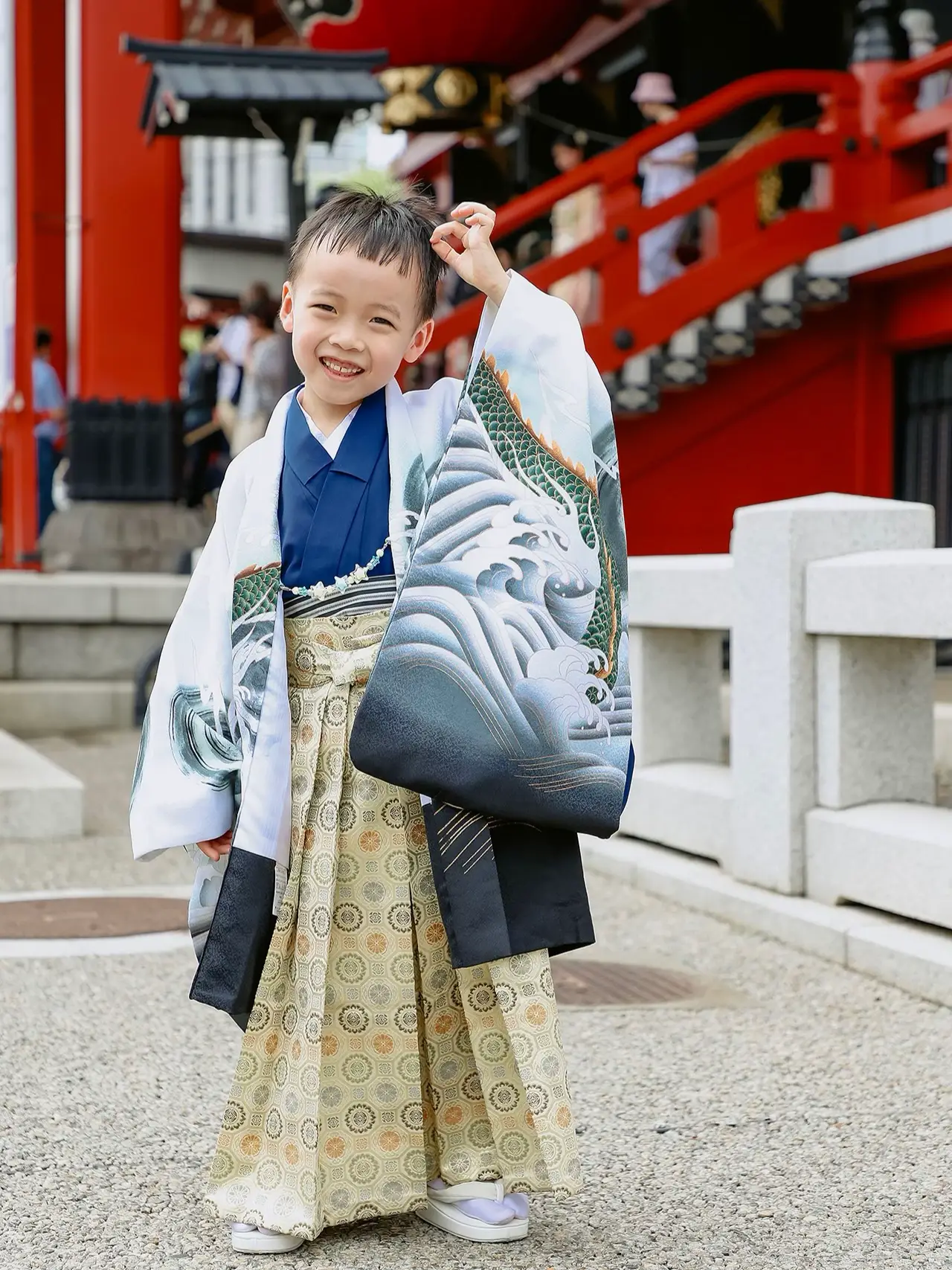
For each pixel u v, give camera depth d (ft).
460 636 7.90
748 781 16.30
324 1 39.75
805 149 33.99
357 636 8.23
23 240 37.65
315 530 8.22
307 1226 8.01
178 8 36.99
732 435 35.06
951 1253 8.35
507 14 39.81
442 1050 8.43
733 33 41.73
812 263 34.09
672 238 37.04
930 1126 10.37
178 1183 9.28
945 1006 13.10
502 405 8.09
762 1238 8.54
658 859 17.94
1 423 39.32
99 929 15.53
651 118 39.04
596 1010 13.05
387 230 7.98
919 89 34.24
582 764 7.99
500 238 43.39
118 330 37.17
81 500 37.37
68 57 48.14
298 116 28.84
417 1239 8.48
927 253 31.12
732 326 33.86
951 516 34.30
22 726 32.09
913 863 14.08
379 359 8.08
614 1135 10.19
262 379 41.55
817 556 15.53
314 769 8.20
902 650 15.56
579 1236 8.55
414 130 43.37
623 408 33.37
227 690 8.40
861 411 35.45
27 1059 11.60
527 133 47.60
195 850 8.63
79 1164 9.56
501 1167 8.33
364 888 8.23
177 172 37.45
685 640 19.12
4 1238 8.43
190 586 8.58
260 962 8.25
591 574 8.10
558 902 8.07
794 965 14.40
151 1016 12.71
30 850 19.79
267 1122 8.36
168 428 37.50
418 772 7.81
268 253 73.77
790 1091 11.07
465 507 8.00
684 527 34.86
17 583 32.53
